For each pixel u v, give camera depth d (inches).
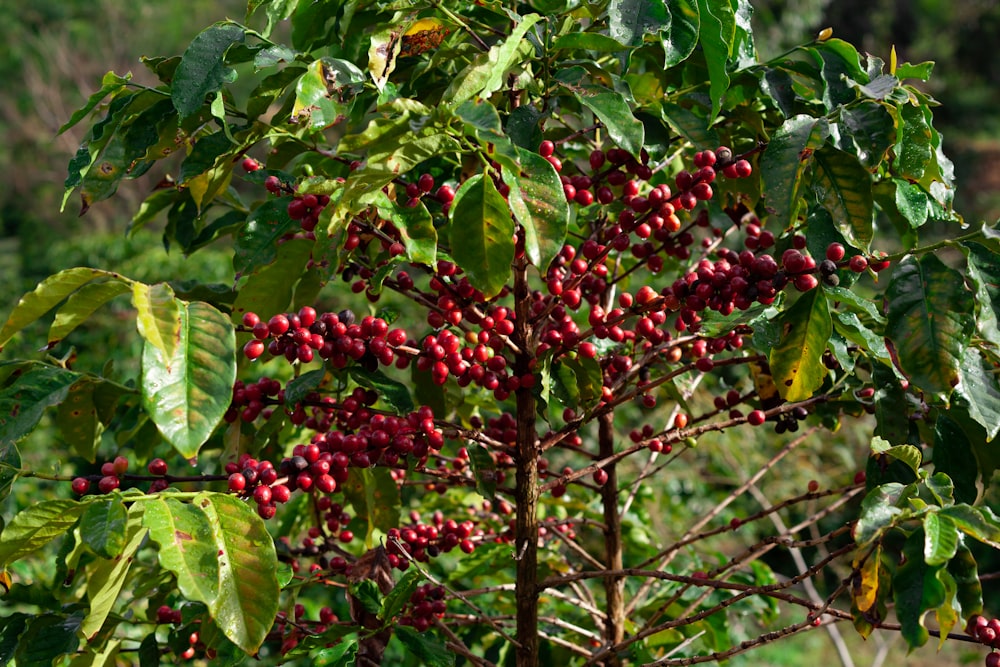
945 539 59.6
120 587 67.2
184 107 74.2
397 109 66.4
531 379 81.8
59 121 708.0
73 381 81.9
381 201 68.2
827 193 76.7
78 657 79.3
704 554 224.5
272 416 84.8
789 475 249.4
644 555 128.3
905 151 76.4
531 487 84.8
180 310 62.4
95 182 81.4
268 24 81.4
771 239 87.0
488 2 76.6
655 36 75.2
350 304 290.8
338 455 72.4
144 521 57.5
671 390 102.0
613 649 85.5
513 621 115.7
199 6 761.6
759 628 225.8
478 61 67.3
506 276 68.2
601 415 95.1
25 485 249.9
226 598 58.4
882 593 65.8
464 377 79.4
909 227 87.2
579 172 97.7
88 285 65.5
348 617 196.5
